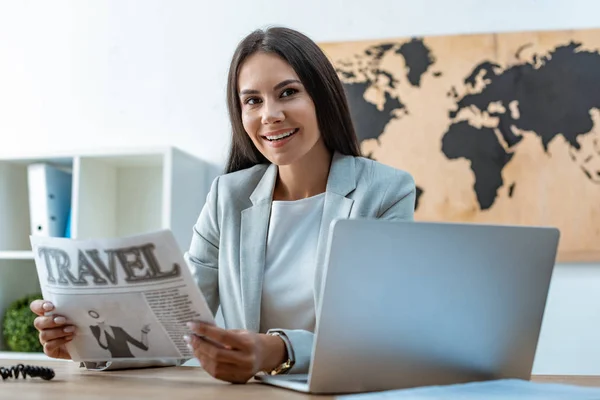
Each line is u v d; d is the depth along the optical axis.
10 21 2.81
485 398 0.74
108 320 1.01
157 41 2.71
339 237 0.80
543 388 0.82
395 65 2.50
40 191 2.46
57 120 2.75
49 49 2.79
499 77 2.44
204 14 2.69
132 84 2.71
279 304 1.31
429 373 0.89
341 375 0.84
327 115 1.33
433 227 0.84
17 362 1.31
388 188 1.31
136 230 2.62
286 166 1.38
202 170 2.59
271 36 1.30
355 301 0.83
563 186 2.38
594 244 2.34
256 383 0.96
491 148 2.42
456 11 2.50
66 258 0.97
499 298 0.90
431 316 0.87
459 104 2.45
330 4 2.59
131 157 2.43
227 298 1.35
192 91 2.67
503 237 0.88
